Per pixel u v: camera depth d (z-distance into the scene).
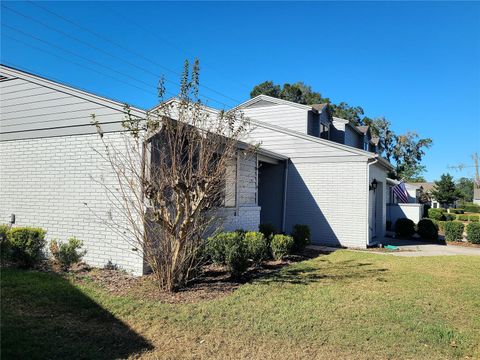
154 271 6.52
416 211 21.94
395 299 6.14
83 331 4.45
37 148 8.84
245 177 11.46
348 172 13.85
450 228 15.82
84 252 7.55
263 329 4.67
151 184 6.37
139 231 6.63
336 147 14.05
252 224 11.49
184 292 6.25
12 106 9.30
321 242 14.10
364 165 13.61
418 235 18.44
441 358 4.03
